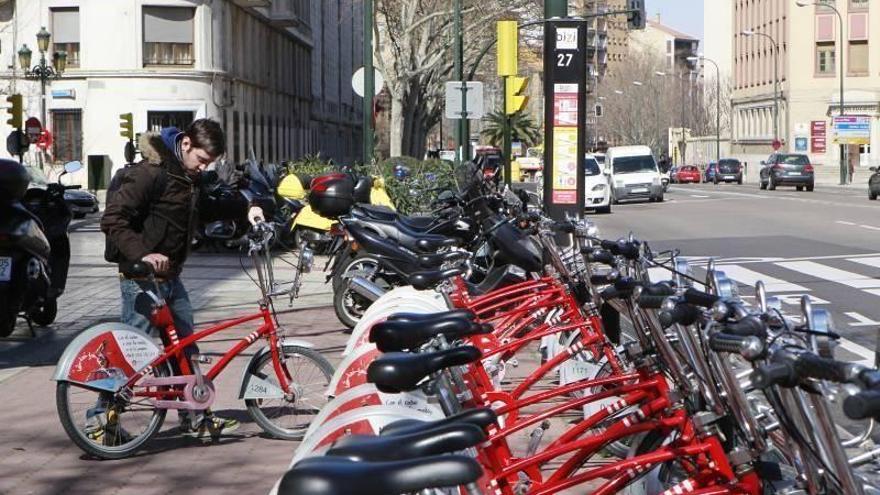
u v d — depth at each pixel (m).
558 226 7.71
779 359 3.33
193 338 8.56
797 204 48.53
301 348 8.80
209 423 8.72
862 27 101.31
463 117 29.41
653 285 4.79
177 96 56.22
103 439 8.28
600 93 153.38
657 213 43.38
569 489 5.06
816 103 103.31
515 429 5.34
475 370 5.89
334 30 94.12
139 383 8.40
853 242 27.19
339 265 13.96
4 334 12.98
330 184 13.50
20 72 56.88
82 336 8.27
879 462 4.35
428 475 2.64
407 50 47.97
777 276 20.08
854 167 98.12
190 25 56.56
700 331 4.35
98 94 56.09
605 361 6.79
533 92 93.50
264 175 28.72
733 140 127.19
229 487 7.58
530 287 8.23
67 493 7.45
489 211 12.45
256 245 8.80
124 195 8.63
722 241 28.33
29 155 56.25
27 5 56.72
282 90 72.44
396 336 4.65
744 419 4.27
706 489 4.47
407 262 11.10
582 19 16.12
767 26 114.06
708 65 140.12
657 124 144.00
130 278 8.71
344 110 100.31
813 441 3.40
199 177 8.89
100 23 55.84
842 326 14.18
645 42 189.00
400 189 26.34
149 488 7.57
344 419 4.91
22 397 10.31
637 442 5.09
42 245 12.94
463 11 48.50
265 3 61.09
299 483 2.59
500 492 4.90
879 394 2.77
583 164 16.16
